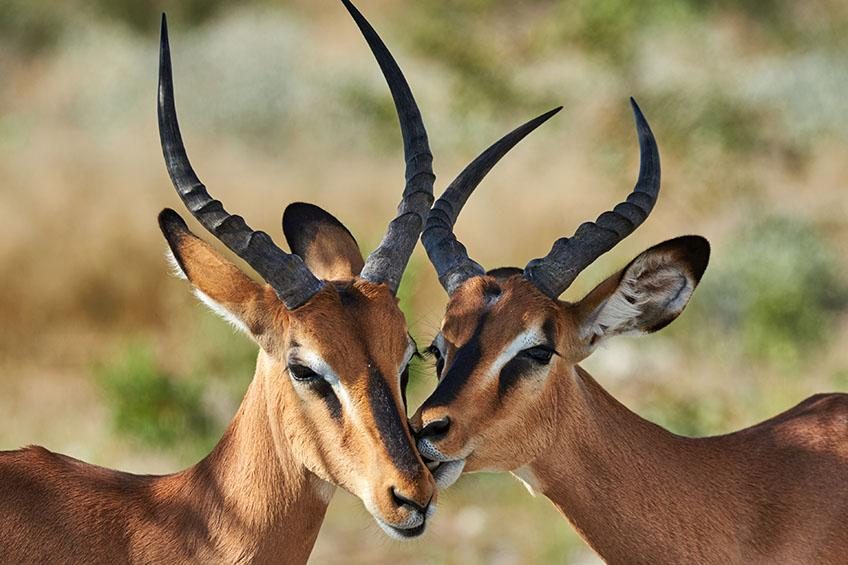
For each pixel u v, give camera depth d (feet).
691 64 94.22
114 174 81.41
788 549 29.73
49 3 137.80
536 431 29.58
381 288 28.43
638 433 30.50
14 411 57.93
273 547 28.63
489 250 72.43
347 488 27.66
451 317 29.96
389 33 121.08
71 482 28.78
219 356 57.41
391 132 97.04
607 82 88.89
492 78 89.15
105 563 28.14
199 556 28.53
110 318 68.54
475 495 50.75
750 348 60.85
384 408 27.22
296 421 27.96
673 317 30.50
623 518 30.14
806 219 76.13
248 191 80.02
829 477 30.12
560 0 95.45
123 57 116.67
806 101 92.32
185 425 53.72
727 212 79.20
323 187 82.69
